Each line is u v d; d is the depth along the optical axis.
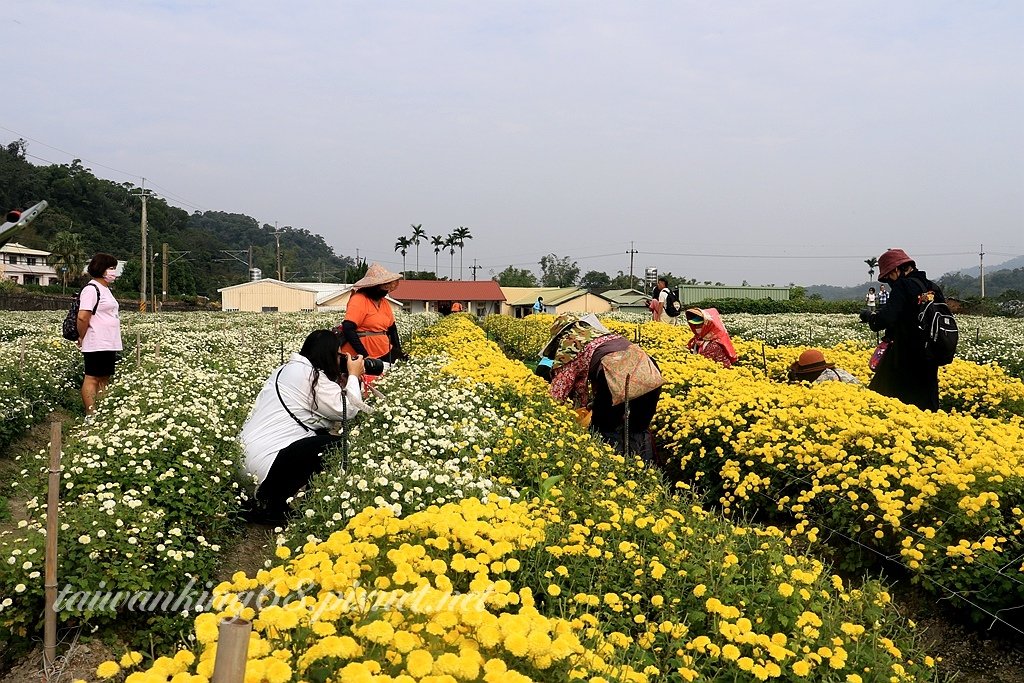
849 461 6.40
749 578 4.46
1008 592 5.01
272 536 5.80
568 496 5.41
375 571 3.55
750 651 3.74
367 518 3.94
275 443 6.28
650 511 5.36
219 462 6.14
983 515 5.48
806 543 6.17
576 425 7.88
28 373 10.65
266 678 2.55
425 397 7.86
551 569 4.29
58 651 4.35
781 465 6.77
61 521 4.84
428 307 74.44
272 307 74.38
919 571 5.31
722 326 12.46
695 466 7.87
